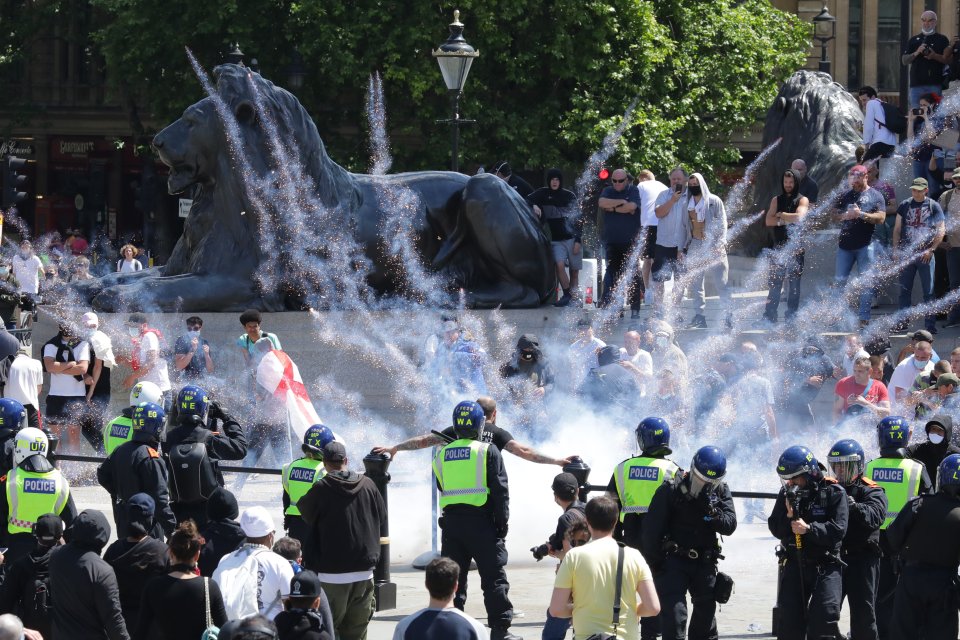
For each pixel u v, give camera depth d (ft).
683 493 112.16
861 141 307.78
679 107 472.85
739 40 490.90
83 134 634.84
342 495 116.37
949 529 111.14
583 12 450.71
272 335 206.39
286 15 456.04
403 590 151.94
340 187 256.93
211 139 248.93
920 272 239.30
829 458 115.85
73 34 594.65
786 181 246.27
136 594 107.96
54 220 636.89
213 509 118.93
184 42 457.27
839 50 590.96
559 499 121.90
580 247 279.28
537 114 460.14
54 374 217.56
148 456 129.70
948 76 280.51
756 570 162.30
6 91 616.39
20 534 125.39
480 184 261.85
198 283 247.29
